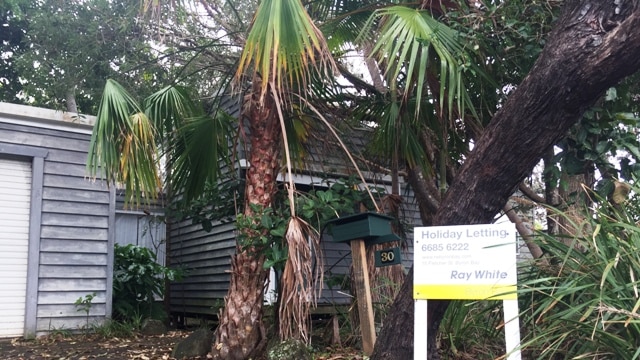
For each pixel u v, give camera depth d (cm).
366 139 723
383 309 574
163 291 1025
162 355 612
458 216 385
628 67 328
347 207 571
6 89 1435
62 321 782
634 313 287
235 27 780
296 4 445
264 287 564
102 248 827
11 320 753
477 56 487
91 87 924
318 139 683
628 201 412
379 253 450
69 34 900
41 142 790
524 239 442
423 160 608
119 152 559
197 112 679
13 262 762
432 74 518
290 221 484
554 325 352
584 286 327
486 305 483
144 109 627
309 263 484
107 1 902
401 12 450
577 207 424
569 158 448
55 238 790
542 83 348
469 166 388
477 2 508
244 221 541
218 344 548
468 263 337
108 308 821
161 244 1124
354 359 521
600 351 344
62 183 802
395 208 626
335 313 632
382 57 433
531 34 472
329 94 645
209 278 1012
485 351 486
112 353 635
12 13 1280
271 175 572
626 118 435
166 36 852
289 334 497
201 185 672
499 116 376
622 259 337
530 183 637
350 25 613
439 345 498
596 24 335
